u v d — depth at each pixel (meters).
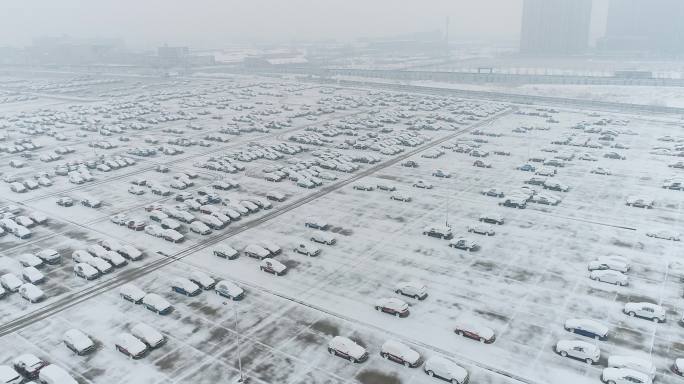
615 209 88.38
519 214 87.00
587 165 115.00
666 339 51.84
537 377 46.59
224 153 129.50
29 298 60.78
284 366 48.75
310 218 82.69
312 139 139.50
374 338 53.16
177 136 149.38
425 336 53.34
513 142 137.75
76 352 51.00
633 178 105.06
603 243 75.00
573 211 87.81
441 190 99.69
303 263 70.19
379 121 169.00
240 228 82.75
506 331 53.81
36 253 73.06
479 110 185.25
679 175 105.44
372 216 86.94
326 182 106.19
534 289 62.25
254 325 55.72
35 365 48.00
